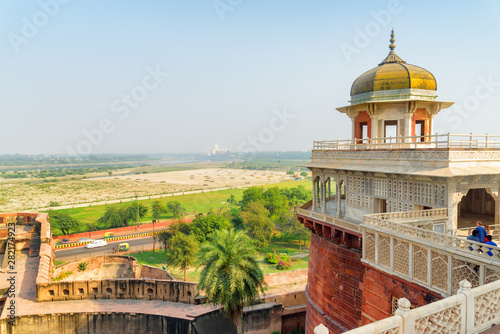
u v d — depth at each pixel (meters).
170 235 65.25
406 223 15.50
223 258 23.06
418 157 17.95
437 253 12.07
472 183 16.73
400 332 6.96
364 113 26.70
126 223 91.19
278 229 85.56
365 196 22.19
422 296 12.86
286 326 35.47
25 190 161.88
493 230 16.75
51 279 41.12
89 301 35.28
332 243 24.02
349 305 21.98
